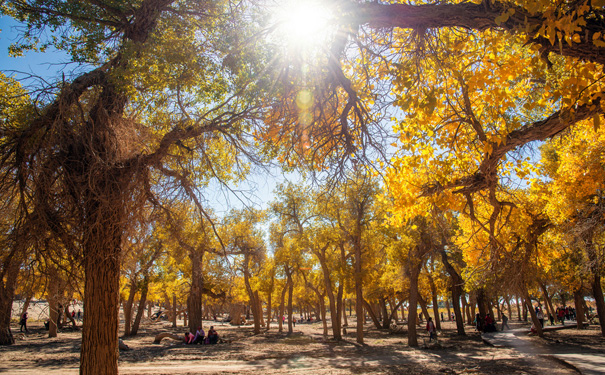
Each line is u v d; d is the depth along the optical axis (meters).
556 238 12.30
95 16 7.63
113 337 6.51
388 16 4.68
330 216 23.39
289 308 34.88
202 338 26.34
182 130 7.18
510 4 4.02
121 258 6.61
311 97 5.86
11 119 6.25
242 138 7.37
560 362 11.70
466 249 13.09
